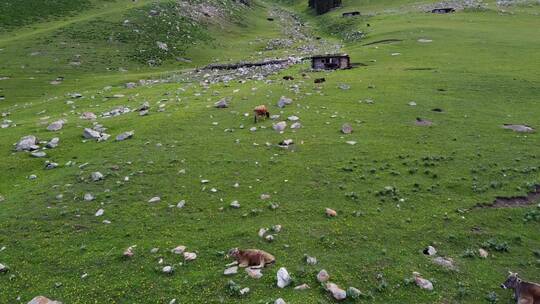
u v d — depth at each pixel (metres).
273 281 14.36
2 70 61.06
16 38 74.31
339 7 148.50
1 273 15.46
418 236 17.61
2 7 86.94
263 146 27.78
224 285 14.25
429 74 47.84
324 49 82.75
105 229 18.36
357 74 50.12
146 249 16.67
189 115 35.34
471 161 25.23
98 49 73.31
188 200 20.84
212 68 67.31
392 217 19.03
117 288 14.41
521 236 17.83
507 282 14.38
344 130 30.17
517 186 22.03
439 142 28.23
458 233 17.89
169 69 70.81
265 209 19.75
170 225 18.53
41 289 14.51
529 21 86.31
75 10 94.75
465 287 14.53
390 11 117.69
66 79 60.12
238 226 18.27
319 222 18.48
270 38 103.94
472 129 30.84
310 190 21.59
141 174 24.09
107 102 45.66
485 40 66.88
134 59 72.31
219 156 26.41
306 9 169.88
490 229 18.34
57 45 72.06
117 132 32.59
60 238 17.73
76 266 15.77
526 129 30.66
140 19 88.31
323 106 36.66
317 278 14.49
